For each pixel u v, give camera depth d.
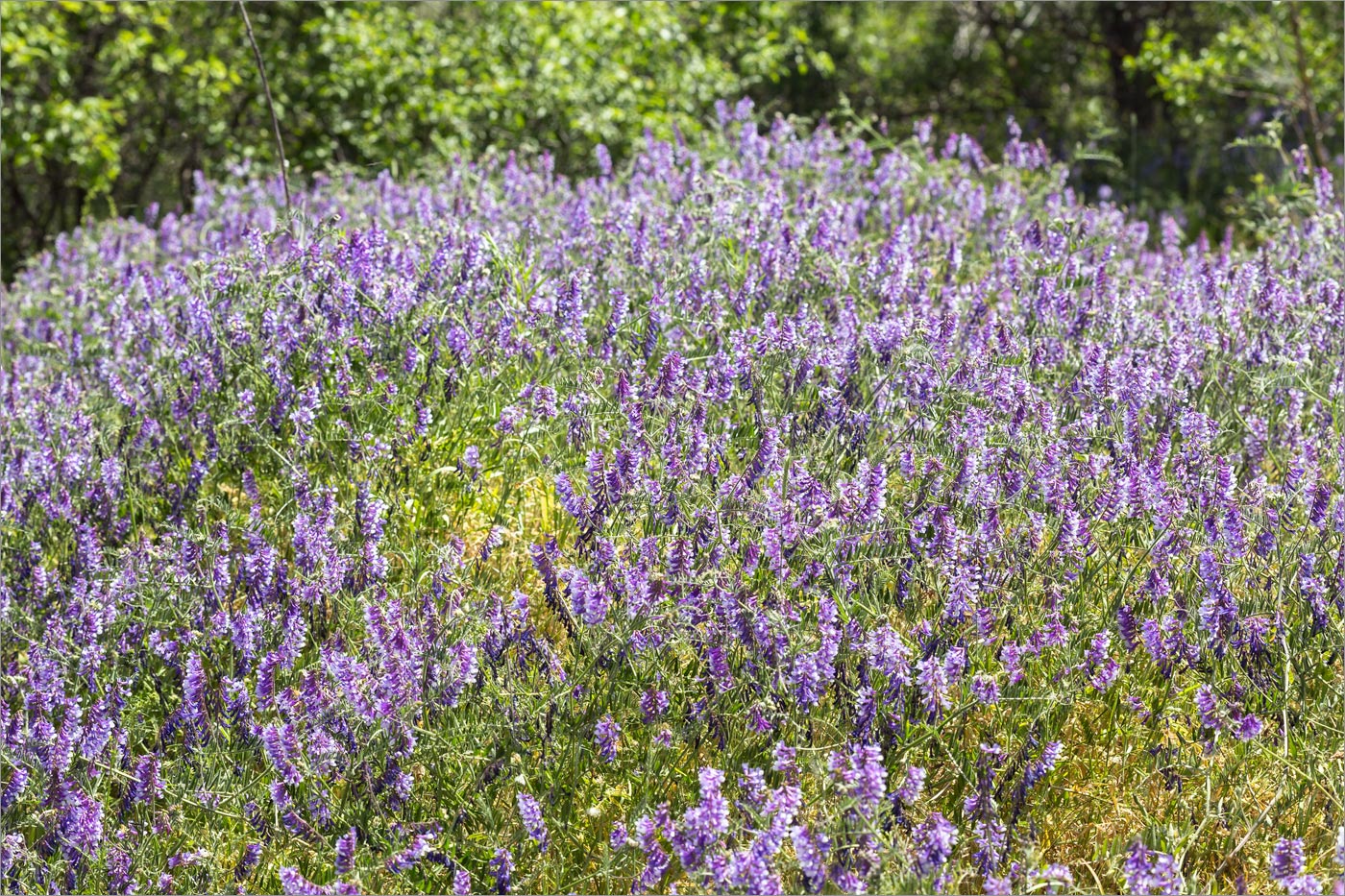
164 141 12.58
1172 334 4.16
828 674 2.77
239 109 12.02
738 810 2.77
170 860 2.88
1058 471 3.29
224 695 3.18
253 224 5.11
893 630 2.88
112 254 6.84
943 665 2.85
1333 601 3.05
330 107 11.55
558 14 11.37
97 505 3.99
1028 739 2.81
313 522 3.36
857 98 16.81
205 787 3.02
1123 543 3.32
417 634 3.02
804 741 2.84
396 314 4.23
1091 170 10.80
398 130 11.17
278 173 8.17
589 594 2.93
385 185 6.61
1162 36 14.36
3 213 12.68
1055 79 16.38
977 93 17.08
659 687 3.03
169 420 4.40
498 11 11.78
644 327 4.19
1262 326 4.29
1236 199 8.24
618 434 3.71
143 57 11.54
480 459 4.02
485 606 3.07
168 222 7.09
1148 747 3.01
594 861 2.87
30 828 3.12
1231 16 11.87
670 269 4.54
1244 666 3.04
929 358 3.76
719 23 13.46
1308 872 2.71
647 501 3.28
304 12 12.06
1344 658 3.01
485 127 11.17
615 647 2.96
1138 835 2.60
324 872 2.88
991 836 2.59
